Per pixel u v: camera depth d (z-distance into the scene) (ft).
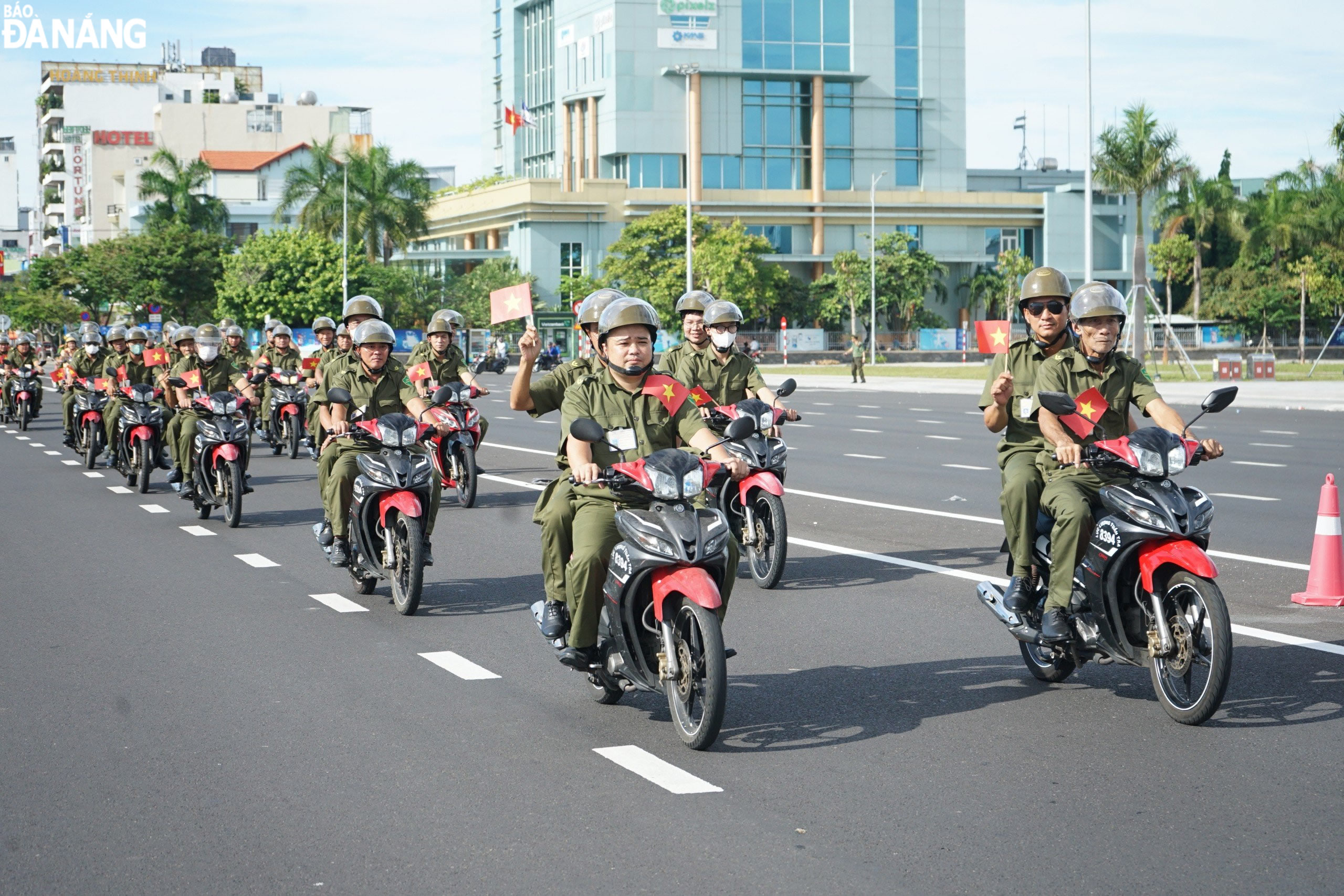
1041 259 317.42
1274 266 272.31
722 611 21.61
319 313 247.70
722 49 300.40
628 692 24.14
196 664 26.55
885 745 20.70
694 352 38.73
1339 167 149.79
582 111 311.68
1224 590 32.48
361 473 32.73
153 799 18.56
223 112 409.08
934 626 29.40
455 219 328.90
